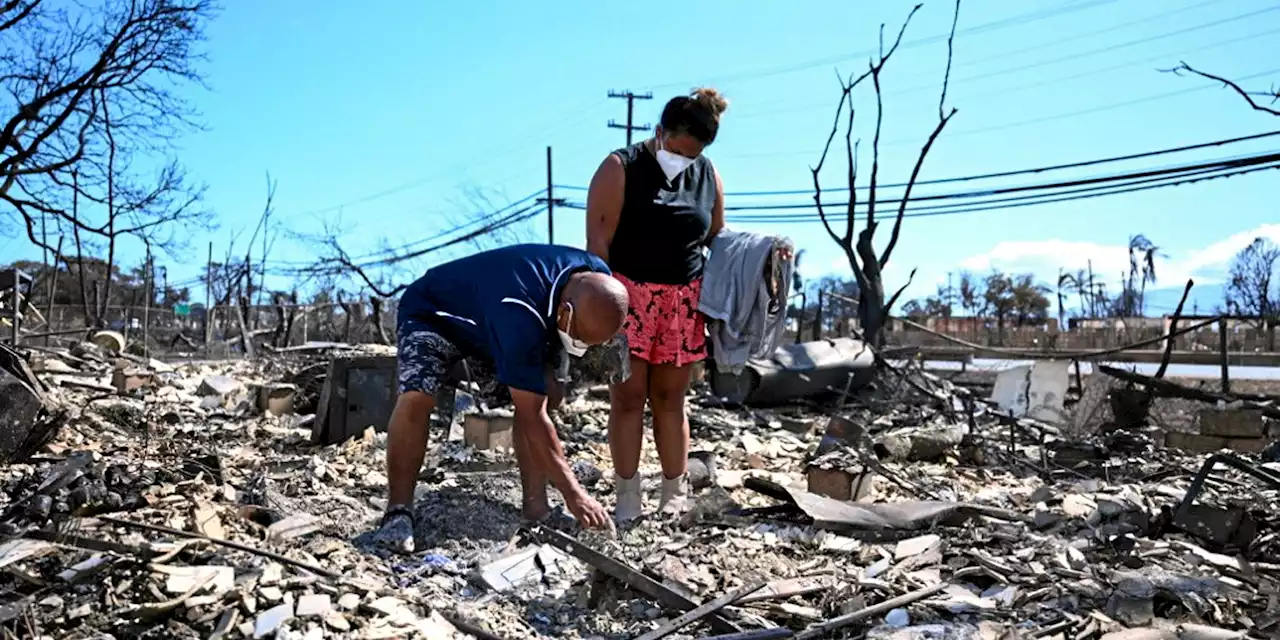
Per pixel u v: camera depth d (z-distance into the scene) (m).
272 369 13.02
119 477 4.05
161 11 19.98
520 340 3.56
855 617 3.06
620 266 4.35
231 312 35.06
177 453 5.39
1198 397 9.27
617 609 3.20
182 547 3.15
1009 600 3.24
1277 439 7.30
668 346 4.38
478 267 3.80
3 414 4.99
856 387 11.44
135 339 24.88
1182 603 3.11
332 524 3.99
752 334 4.63
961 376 14.34
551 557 3.57
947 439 7.02
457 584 3.37
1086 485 5.38
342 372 6.73
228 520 3.71
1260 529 4.08
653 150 4.32
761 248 4.52
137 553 3.10
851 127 19.50
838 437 6.91
